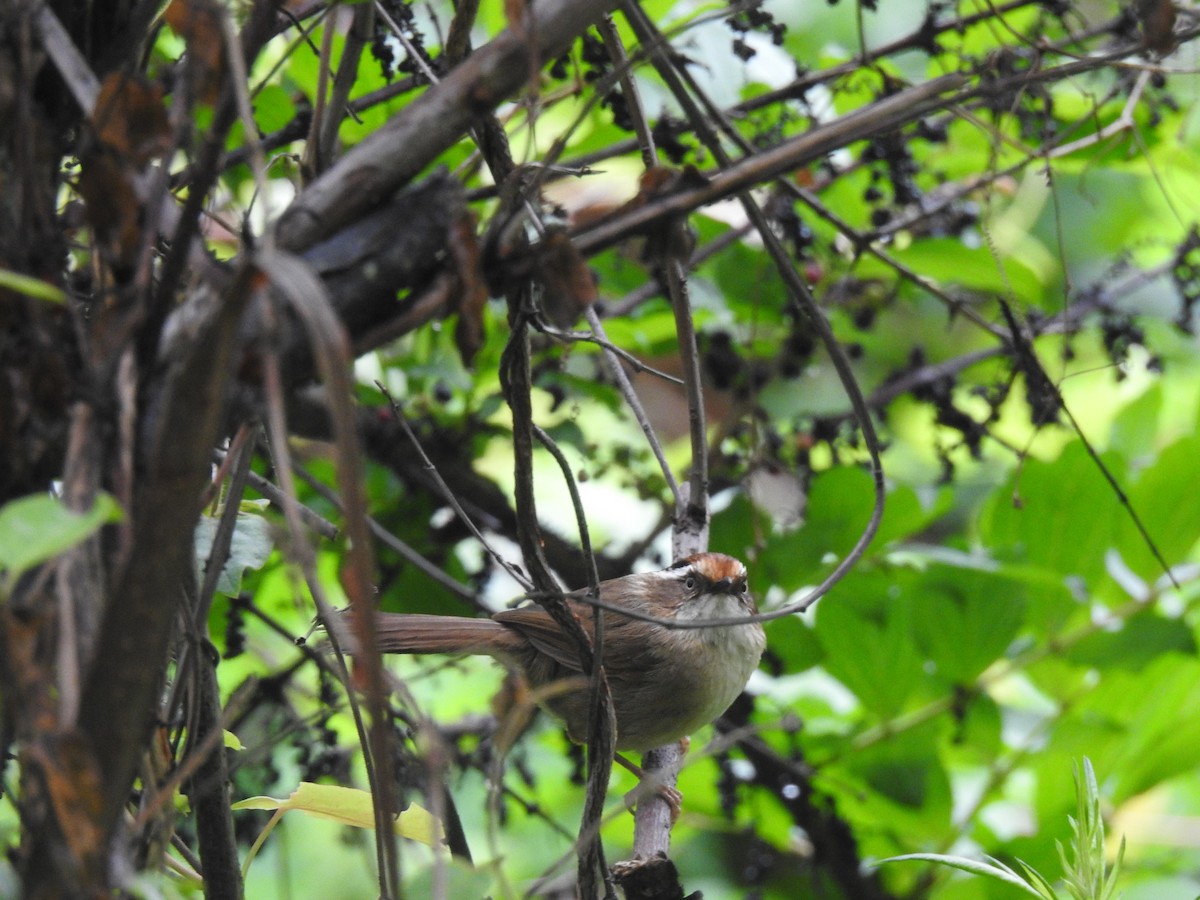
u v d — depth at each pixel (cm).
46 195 372
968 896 977
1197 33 588
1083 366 1350
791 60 917
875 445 487
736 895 1119
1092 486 951
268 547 550
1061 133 819
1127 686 989
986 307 1161
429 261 373
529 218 519
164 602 307
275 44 952
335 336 291
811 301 489
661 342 1032
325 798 493
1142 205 1358
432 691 1141
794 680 1205
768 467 970
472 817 1199
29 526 294
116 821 311
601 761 484
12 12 365
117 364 353
